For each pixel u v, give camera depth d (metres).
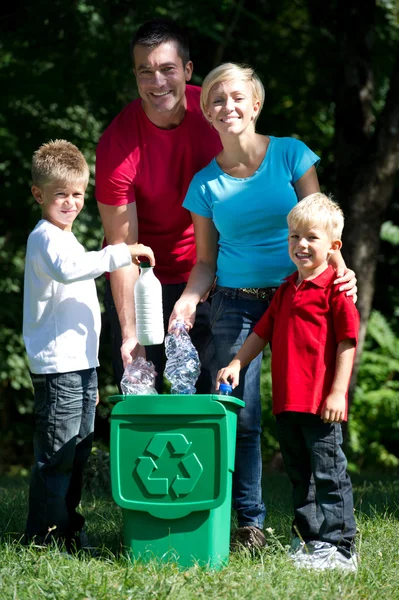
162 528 5.42
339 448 5.68
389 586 5.02
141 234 7.12
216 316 6.45
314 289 5.69
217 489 5.35
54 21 15.79
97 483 10.27
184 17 15.81
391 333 22.45
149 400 5.39
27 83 16.66
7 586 4.86
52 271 5.76
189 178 6.86
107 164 6.78
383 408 21.44
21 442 20.91
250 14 17.27
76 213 6.10
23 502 8.25
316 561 5.47
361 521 6.94
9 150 17.19
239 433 6.27
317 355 5.62
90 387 6.06
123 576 5.00
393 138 14.30
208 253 6.62
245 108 6.18
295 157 6.33
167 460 5.40
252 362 6.30
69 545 5.98
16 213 19.22
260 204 6.27
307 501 5.83
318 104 18.56
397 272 23.55
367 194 14.43
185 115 6.81
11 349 18.94
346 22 14.95
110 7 15.94
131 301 6.51
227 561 5.51
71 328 5.90
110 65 16.12
